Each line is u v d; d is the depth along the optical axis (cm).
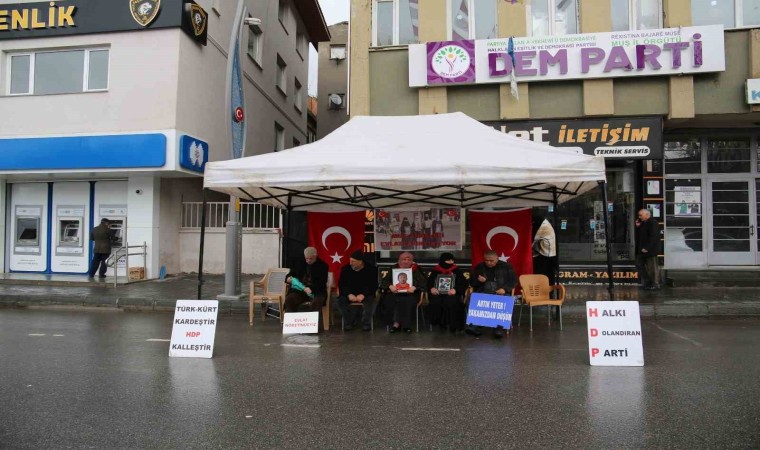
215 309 652
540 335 772
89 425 408
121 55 1331
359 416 429
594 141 1158
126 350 675
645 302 955
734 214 1279
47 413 435
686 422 411
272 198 938
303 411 441
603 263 1211
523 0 1193
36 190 1456
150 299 1060
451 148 759
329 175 705
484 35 1223
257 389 504
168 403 461
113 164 1295
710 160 1288
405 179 694
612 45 1138
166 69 1308
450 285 805
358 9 1241
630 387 505
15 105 1373
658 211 1191
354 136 827
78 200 1433
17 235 1465
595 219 1230
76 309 1054
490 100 1201
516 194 904
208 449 365
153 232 1363
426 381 530
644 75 1134
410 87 1221
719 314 909
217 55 1541
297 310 839
